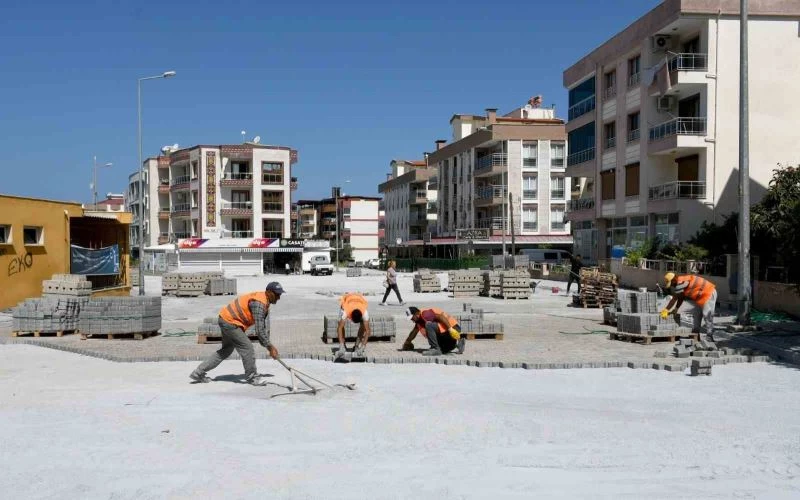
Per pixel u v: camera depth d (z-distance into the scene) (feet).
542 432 24.89
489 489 18.58
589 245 152.56
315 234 437.58
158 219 269.23
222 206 245.24
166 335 55.31
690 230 110.11
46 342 50.21
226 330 34.04
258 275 224.53
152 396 31.35
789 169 76.84
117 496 18.03
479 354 44.29
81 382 35.19
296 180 255.91
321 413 27.91
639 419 27.07
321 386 33.73
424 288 120.78
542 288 124.47
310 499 17.80
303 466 20.67
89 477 19.58
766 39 108.88
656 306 61.36
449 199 259.19
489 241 213.87
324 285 148.46
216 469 20.34
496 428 25.46
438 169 272.10
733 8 108.58
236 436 24.20
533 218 217.36
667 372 38.75
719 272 84.69
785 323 61.00
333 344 49.11
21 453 21.98
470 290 108.06
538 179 216.74
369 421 26.53
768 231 72.64
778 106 109.19
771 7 108.37
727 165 109.60
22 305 53.57
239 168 248.52
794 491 18.53
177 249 223.71
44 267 82.74
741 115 57.41
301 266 240.12
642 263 109.91
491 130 215.51
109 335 51.60
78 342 50.21
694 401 30.83
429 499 17.81
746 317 56.59
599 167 142.51
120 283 103.40
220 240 228.84
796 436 24.44
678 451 22.41
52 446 22.81
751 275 73.77
